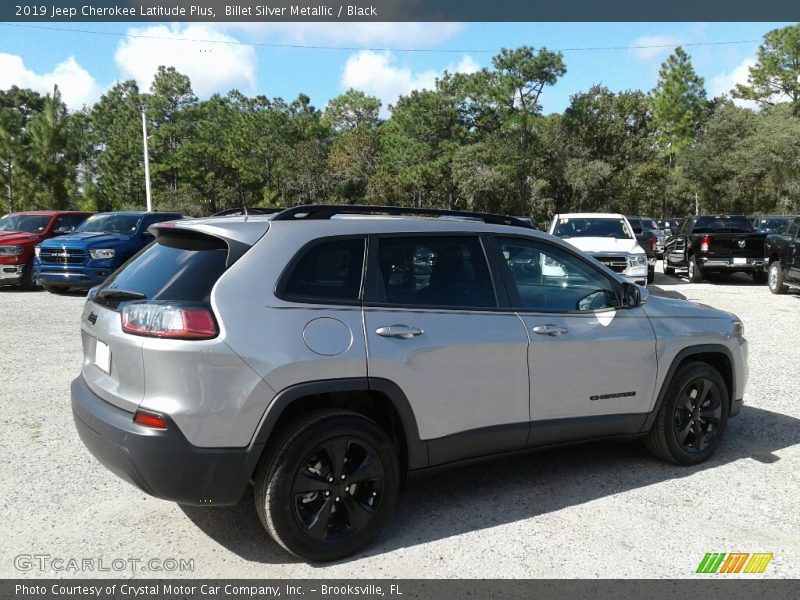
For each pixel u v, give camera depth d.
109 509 4.07
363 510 3.57
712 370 4.93
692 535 3.80
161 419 3.17
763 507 4.18
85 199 48.75
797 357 8.63
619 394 4.52
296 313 3.45
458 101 51.38
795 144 43.38
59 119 43.22
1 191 41.91
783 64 63.62
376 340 3.60
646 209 60.41
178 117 66.88
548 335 4.19
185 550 3.60
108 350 3.55
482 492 4.39
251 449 3.29
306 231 3.65
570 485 4.52
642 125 66.19
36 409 6.05
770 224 22.89
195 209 60.19
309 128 71.75
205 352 3.19
